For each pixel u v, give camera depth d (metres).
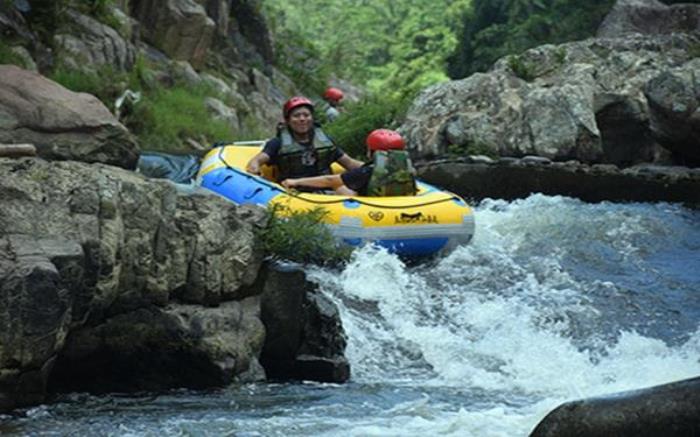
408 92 41.69
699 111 34.12
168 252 18.64
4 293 15.47
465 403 17.14
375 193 26.72
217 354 18.12
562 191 33.34
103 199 17.42
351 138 39.28
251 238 20.00
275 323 19.19
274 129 62.34
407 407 16.62
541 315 22.50
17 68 28.27
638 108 37.38
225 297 19.50
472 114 37.62
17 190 16.97
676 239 28.31
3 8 45.22
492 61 62.62
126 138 27.94
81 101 27.84
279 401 17.08
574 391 18.50
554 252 26.78
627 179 33.03
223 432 14.84
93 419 15.61
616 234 28.31
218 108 54.41
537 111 36.78
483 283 24.38
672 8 50.62
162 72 54.38
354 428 15.03
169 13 57.62
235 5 67.81
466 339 21.34
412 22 106.94
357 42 105.94
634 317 22.77
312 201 25.19
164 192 18.67
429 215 25.59
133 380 18.02
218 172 27.67
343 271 23.52
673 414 9.34
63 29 48.50
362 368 19.98
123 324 17.91
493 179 33.72
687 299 23.83
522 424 15.22
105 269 17.14
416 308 22.72
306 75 74.31
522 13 62.94
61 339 16.20
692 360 20.36
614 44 40.06
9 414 15.77
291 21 111.62
